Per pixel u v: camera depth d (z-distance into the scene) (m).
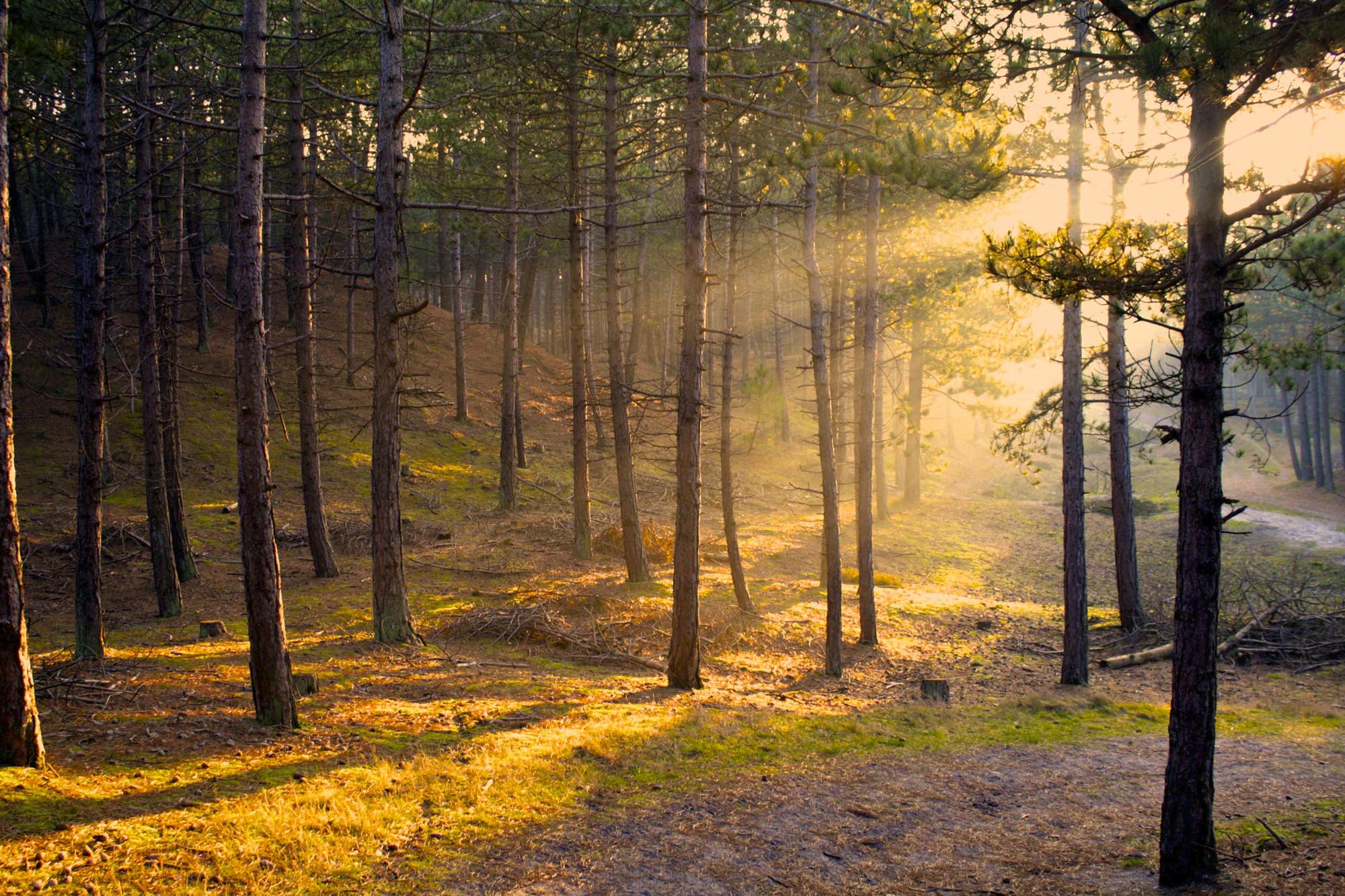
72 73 15.34
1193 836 6.60
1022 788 9.55
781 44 16.77
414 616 15.80
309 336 10.95
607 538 22.92
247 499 9.08
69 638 13.77
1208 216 6.58
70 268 36.16
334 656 12.76
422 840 7.02
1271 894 6.08
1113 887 6.74
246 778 7.66
